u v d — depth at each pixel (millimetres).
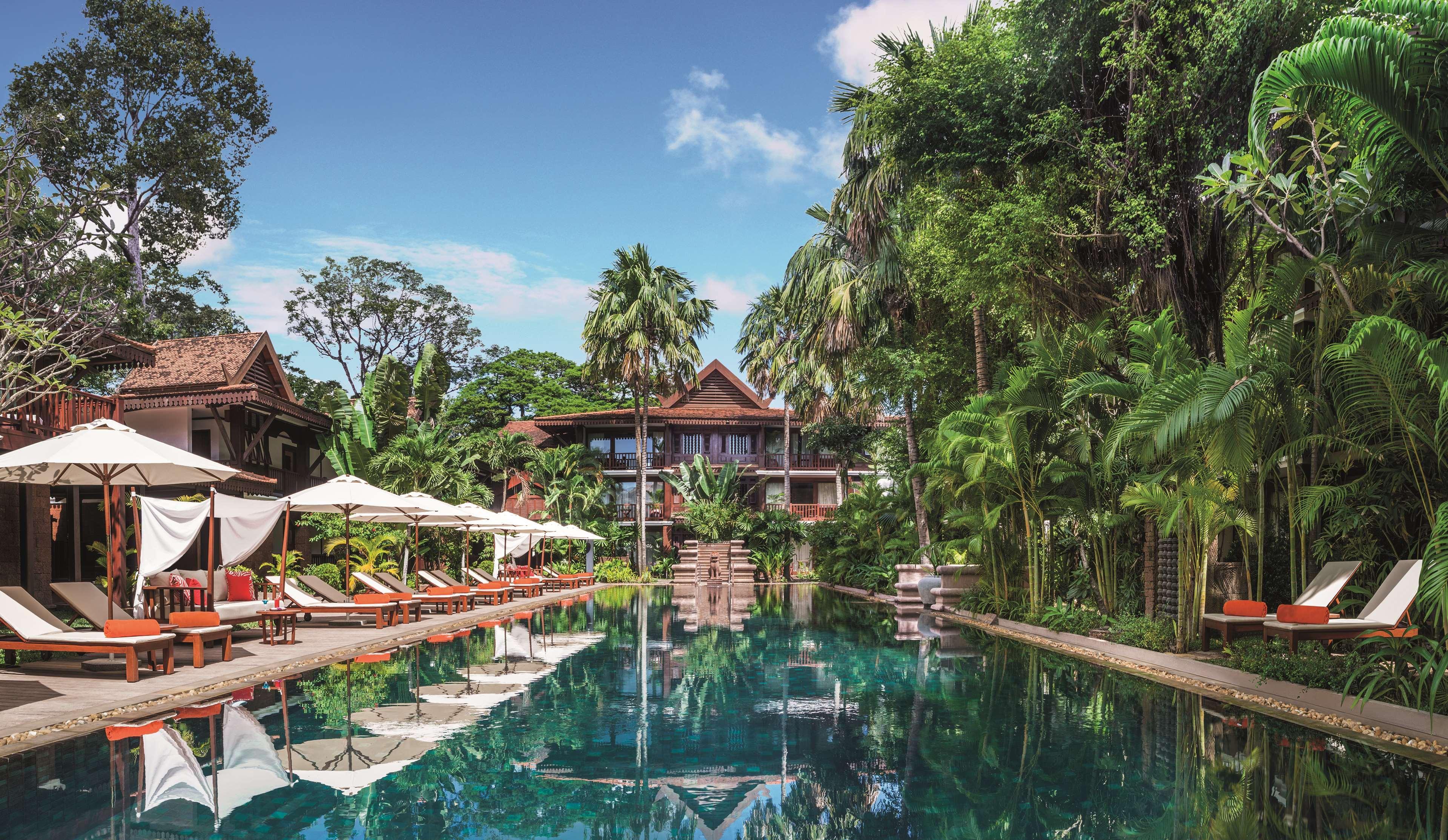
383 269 45281
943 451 15430
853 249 22500
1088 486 13258
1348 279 8625
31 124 13172
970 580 18969
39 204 12547
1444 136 6387
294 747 5941
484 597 21781
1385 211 7684
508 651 11852
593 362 36438
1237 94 10344
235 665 9773
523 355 53219
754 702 7746
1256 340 9961
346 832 4098
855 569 29078
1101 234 12211
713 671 9734
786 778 5164
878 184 19703
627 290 35875
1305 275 8906
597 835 4082
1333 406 9125
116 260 26359
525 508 37094
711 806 4578
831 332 21969
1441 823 4203
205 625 9711
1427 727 6035
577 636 13961
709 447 44812
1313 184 8289
